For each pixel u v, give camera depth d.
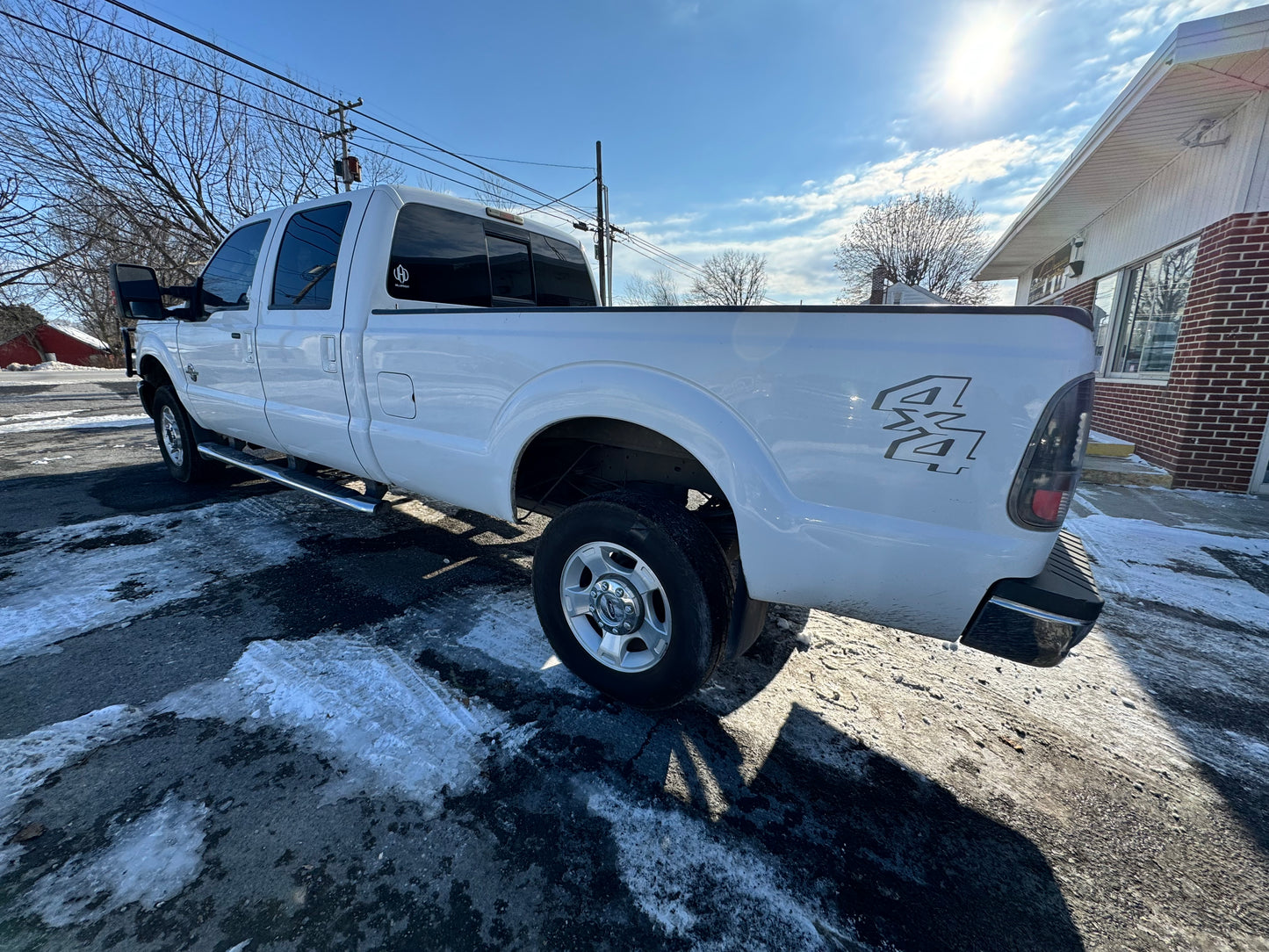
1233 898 1.46
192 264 17.55
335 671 2.29
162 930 1.27
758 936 1.33
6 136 13.90
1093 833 1.65
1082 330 1.37
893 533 1.55
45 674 2.22
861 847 1.57
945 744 2.01
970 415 1.43
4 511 4.23
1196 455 5.56
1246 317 5.23
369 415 2.79
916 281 34.72
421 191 2.99
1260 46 4.13
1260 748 2.03
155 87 14.98
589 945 1.29
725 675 2.39
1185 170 6.15
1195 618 2.98
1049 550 1.47
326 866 1.45
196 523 4.02
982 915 1.40
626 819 1.63
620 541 1.99
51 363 35.81
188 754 1.81
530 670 2.35
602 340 1.92
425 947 1.27
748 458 1.69
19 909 1.31
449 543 3.79
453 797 1.68
